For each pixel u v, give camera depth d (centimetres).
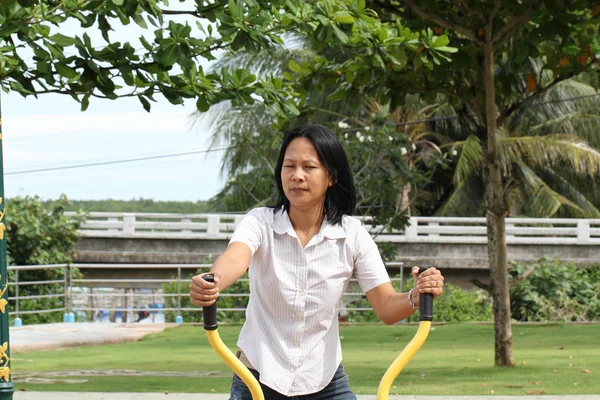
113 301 2900
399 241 2620
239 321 2167
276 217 397
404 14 1182
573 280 2219
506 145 2900
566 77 1248
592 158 2877
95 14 718
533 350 1459
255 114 2862
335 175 397
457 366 1241
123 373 1209
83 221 2495
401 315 387
